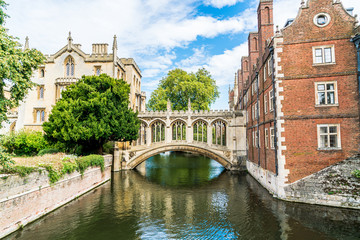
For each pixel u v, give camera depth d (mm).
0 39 10312
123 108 25109
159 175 29906
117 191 20719
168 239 10992
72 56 33719
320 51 15562
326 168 14758
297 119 15461
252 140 26688
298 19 15930
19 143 26375
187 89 43875
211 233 11562
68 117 20797
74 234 11500
